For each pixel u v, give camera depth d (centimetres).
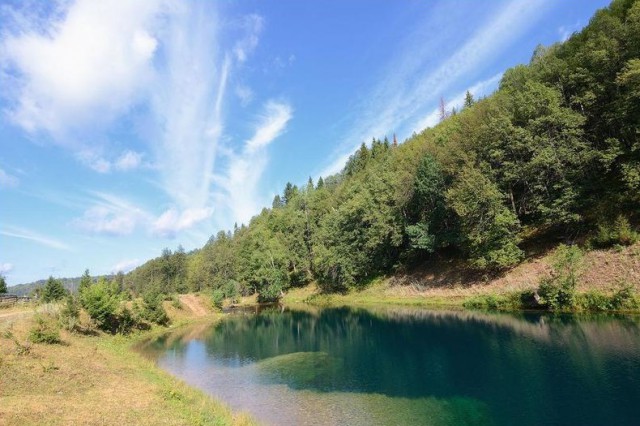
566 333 2889
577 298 3556
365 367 2777
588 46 4584
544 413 1709
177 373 2931
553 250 4438
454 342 3161
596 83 4400
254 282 9925
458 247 5909
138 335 4641
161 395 1952
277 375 2730
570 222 4375
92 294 4119
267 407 2080
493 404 1878
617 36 4350
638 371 2002
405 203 6731
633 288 3238
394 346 3334
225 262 13438
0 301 5375
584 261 3784
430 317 4497
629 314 3127
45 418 1388
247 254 11281
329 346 3628
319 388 2366
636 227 3684
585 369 2131
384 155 11075
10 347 2338
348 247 7731
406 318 4662
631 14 4197
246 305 9244
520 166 4741
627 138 4219
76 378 2053
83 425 1357
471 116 6306
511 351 2666
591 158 4159
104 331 4200
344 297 7588
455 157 5816
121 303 5212
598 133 4569
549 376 2114
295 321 5575
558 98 4644
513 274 4653
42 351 2478
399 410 1925
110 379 2178
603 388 1870
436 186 6062
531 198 4822
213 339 4434
